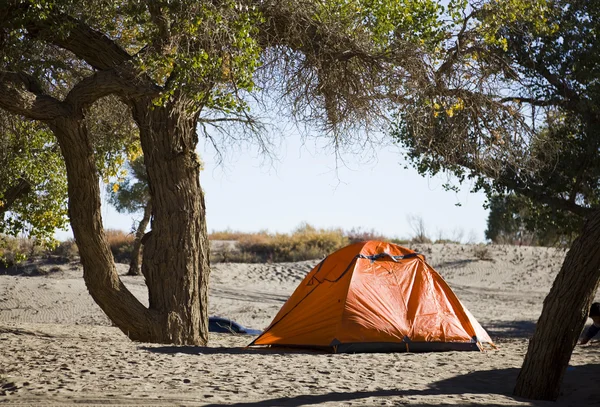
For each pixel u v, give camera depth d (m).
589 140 13.62
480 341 11.61
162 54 9.81
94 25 11.16
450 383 7.74
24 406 5.96
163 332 11.80
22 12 10.06
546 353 6.91
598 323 11.81
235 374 7.86
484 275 33.59
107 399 6.26
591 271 6.68
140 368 8.09
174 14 9.59
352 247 12.03
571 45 13.80
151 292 12.10
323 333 11.17
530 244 40.31
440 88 11.65
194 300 12.14
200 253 12.27
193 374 7.78
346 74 11.45
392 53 11.25
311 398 6.48
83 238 11.39
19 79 10.54
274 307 25.91
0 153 13.38
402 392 6.93
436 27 11.84
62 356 8.85
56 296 25.52
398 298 11.54
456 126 12.24
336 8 11.41
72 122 10.68
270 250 40.88
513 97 13.84
